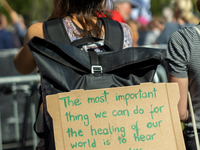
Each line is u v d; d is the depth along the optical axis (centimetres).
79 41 284
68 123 237
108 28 302
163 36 799
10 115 649
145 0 1094
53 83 258
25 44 295
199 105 305
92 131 238
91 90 243
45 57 254
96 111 241
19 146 588
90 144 237
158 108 250
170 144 246
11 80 516
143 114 247
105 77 264
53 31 286
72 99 240
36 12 2422
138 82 265
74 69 262
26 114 492
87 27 296
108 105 244
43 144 295
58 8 308
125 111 245
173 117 251
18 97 646
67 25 292
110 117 242
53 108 238
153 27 1212
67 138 235
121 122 243
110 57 274
